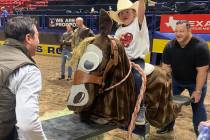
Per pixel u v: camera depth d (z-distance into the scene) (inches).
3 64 83.6
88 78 120.0
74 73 126.1
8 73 82.7
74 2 745.6
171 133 192.5
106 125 126.5
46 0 808.3
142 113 141.0
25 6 842.8
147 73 140.8
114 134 197.0
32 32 89.6
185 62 175.6
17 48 87.4
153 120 147.3
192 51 170.9
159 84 142.5
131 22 139.9
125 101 128.3
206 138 90.6
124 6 136.7
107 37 123.9
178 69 180.5
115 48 124.0
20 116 80.5
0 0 901.2
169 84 148.2
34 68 85.0
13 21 88.4
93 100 123.3
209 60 171.5
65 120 131.6
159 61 461.1
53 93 309.3
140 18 137.4
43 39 663.8
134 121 130.6
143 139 149.7
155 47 456.8
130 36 139.2
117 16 140.8
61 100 282.2
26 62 84.1
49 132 116.0
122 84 127.3
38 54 663.1
